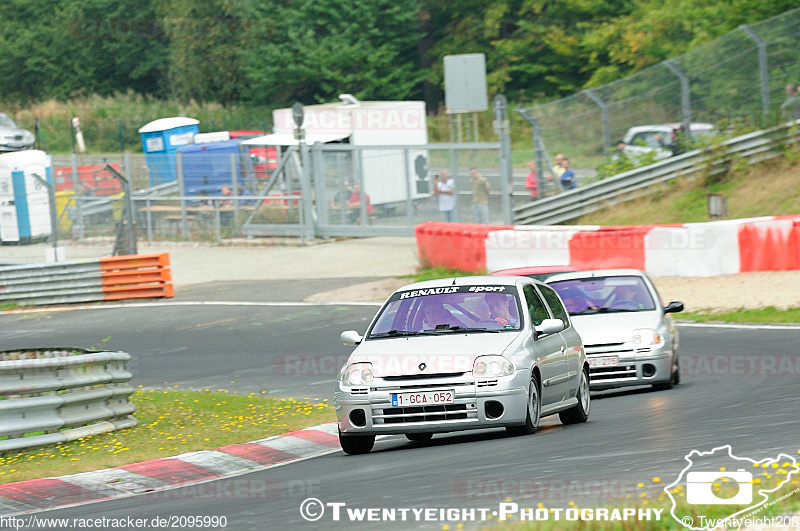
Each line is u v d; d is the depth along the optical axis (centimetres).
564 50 18838
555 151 10475
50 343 7244
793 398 3888
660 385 4716
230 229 11444
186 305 8525
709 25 13762
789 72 9975
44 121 19475
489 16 19762
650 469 2550
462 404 3256
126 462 3350
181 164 11662
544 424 3928
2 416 3578
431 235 9006
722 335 6041
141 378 5734
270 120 19638
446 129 17725
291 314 7725
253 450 3575
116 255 10000
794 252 7519
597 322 4722
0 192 11162
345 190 11069
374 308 7688
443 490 2520
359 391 3319
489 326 3500
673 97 10344
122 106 19988
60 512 2720
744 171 10000
